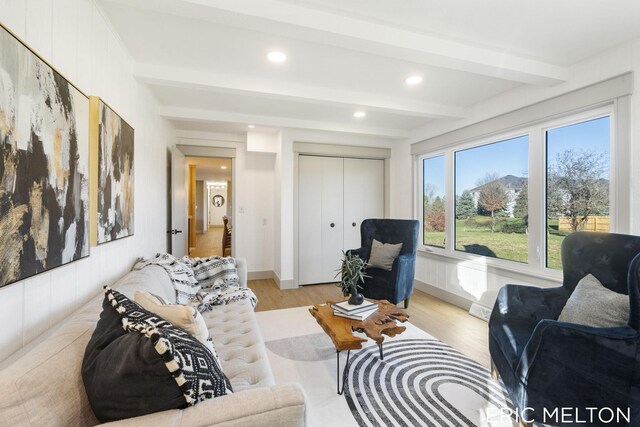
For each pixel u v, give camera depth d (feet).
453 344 8.16
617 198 6.85
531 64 7.34
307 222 14.83
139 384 2.54
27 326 3.39
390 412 5.48
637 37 6.47
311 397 5.87
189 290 7.50
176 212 12.13
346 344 5.60
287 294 13.14
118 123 6.05
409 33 6.15
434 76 8.45
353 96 9.57
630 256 5.32
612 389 4.15
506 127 9.55
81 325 3.49
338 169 15.29
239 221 15.61
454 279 11.71
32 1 3.45
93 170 4.91
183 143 14.40
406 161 14.85
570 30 6.18
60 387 2.54
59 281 4.05
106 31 5.77
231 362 4.66
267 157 15.96
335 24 5.59
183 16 5.25
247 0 5.06
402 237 11.72
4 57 2.80
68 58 4.32
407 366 6.98
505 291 6.34
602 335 4.21
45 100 3.51
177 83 7.99
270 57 7.34
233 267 9.01
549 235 8.73
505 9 5.51
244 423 2.64
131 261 7.26
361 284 10.43
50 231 3.63
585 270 5.97
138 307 3.48
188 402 2.69
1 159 2.78
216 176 35.17
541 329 4.51
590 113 7.57
